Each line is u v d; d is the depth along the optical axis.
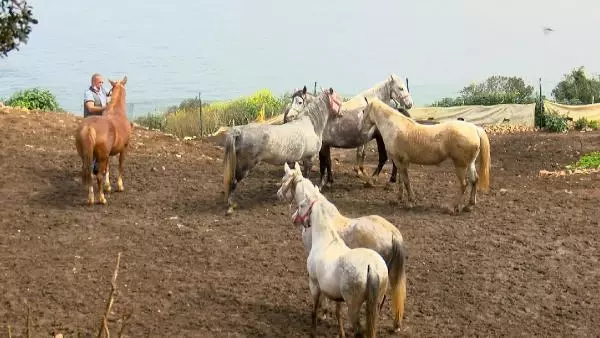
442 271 11.98
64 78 94.12
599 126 29.08
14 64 106.56
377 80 91.44
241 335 9.79
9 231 12.95
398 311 9.64
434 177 18.31
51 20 175.50
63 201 14.61
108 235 13.02
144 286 11.06
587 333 10.16
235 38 142.12
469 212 14.80
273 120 29.36
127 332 9.66
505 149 23.28
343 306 10.81
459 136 13.98
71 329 9.56
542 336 10.05
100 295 10.67
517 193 16.38
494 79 43.47
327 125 16.00
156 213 14.31
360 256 8.62
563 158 21.61
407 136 14.38
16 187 15.13
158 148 19.33
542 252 12.84
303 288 11.23
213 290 11.05
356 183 17.14
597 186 17.16
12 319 9.79
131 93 79.75
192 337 9.63
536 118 30.05
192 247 12.64
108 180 15.23
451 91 77.56
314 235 9.36
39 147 17.91
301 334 9.88
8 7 15.58
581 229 13.95
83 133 13.87
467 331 10.09
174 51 124.62
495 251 12.84
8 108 20.95
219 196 15.53
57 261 11.79
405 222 14.15
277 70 101.56
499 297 11.16
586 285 11.64
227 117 32.81
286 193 9.84
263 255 12.43
